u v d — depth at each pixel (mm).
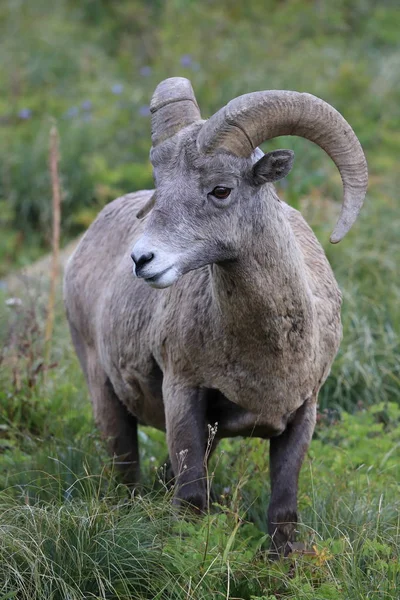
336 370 26891
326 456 21828
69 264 23078
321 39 53531
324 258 19531
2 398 24062
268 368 17422
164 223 16234
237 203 16578
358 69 48438
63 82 50938
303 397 17984
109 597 16359
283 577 16797
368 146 43250
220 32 53156
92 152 42500
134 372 19938
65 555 16609
